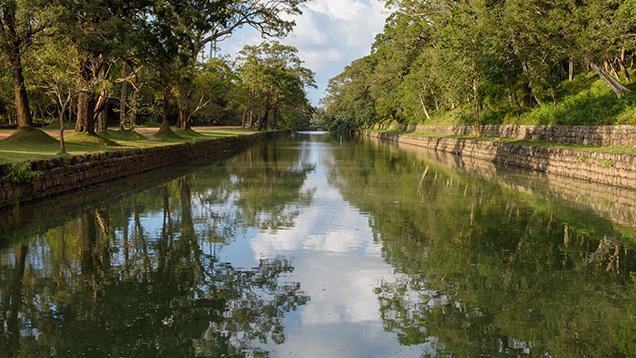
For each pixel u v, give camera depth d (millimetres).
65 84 20500
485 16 29859
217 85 43969
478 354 5539
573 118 26672
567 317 6559
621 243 10297
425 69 48000
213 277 8133
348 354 5531
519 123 33312
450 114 52344
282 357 5469
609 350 5645
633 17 21328
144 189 17953
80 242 10328
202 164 28734
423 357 5465
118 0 22016
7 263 8922
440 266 8719
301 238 10711
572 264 8852
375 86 67438
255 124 89875
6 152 17891
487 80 32031
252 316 6586
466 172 24422
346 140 69125
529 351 5617
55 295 7367
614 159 18078
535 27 25062
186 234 11062
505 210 13969
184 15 24984
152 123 63156
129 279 8055
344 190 18047
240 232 11266
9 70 22000
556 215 13211
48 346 5754
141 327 6262
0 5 18922
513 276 8203
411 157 35094
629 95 23797
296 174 23609
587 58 24047
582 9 23734
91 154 18125
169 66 25438
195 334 6055
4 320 6484
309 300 7137
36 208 13625
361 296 7305
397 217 12977
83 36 19312
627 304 7004
